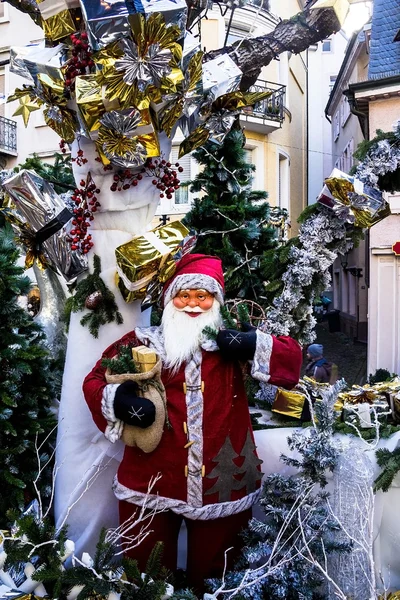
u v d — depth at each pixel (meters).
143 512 1.83
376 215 2.37
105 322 2.14
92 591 1.65
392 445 2.18
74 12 1.86
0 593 1.65
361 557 1.85
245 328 2.11
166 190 2.21
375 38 8.80
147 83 1.75
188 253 2.26
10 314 2.19
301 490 1.89
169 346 2.00
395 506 2.10
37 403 2.30
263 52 2.21
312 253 2.42
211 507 1.92
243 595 1.71
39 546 1.67
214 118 2.20
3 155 9.40
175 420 1.95
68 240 2.13
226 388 2.02
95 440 2.18
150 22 1.66
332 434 2.06
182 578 2.05
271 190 11.39
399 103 8.33
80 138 2.08
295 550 1.83
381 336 8.57
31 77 2.01
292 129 13.39
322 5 2.06
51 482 2.32
